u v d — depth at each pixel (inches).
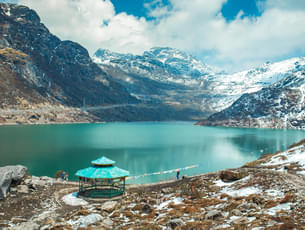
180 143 7603.4
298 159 2110.0
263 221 688.4
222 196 1144.2
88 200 1536.7
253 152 5876.0
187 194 1262.3
